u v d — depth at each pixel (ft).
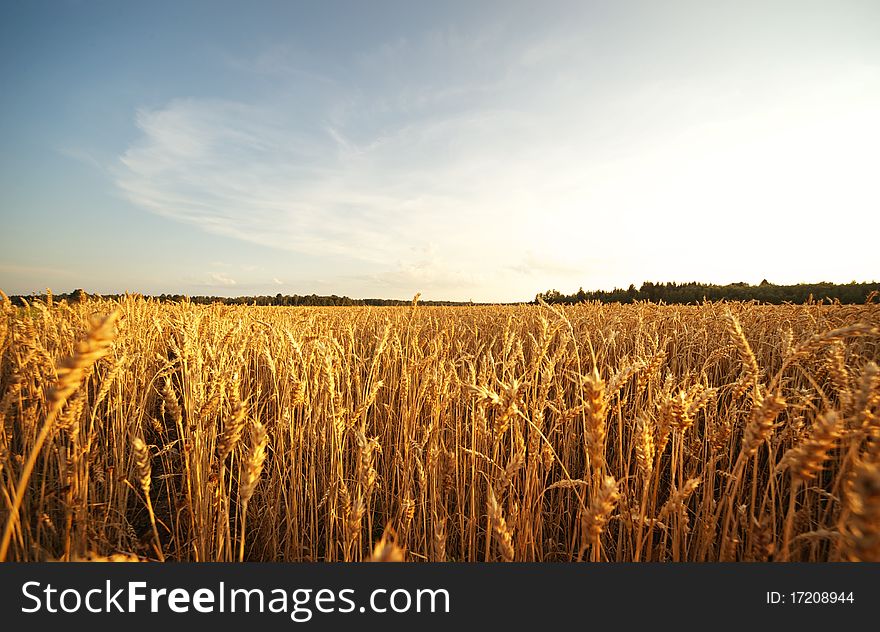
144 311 26.81
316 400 13.71
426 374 14.28
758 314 28.35
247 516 13.55
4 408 9.20
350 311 48.80
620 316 29.84
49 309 18.33
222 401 11.98
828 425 5.47
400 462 13.19
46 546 9.49
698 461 12.48
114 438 12.98
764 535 6.95
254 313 29.25
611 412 15.12
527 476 9.93
